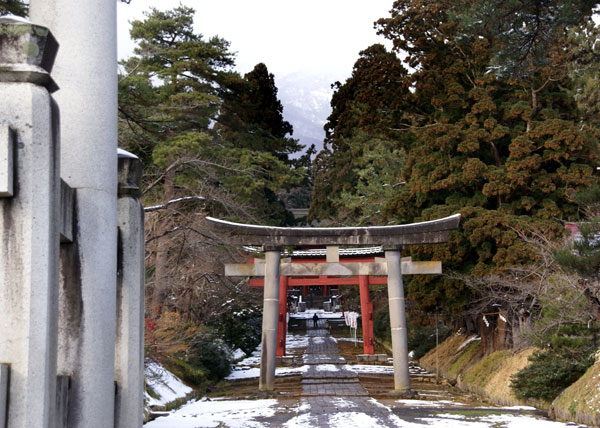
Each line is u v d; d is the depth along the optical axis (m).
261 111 51.50
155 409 18.34
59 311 5.29
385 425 14.98
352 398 21.84
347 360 36.62
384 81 29.48
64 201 5.12
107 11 5.80
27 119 4.36
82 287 5.31
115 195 5.74
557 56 21.45
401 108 29.56
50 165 4.48
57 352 4.79
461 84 27.52
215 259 27.78
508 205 24.66
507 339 25.47
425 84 26.91
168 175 28.64
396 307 23.66
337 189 55.94
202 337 28.98
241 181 33.03
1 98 4.37
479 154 26.72
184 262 27.23
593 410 14.33
